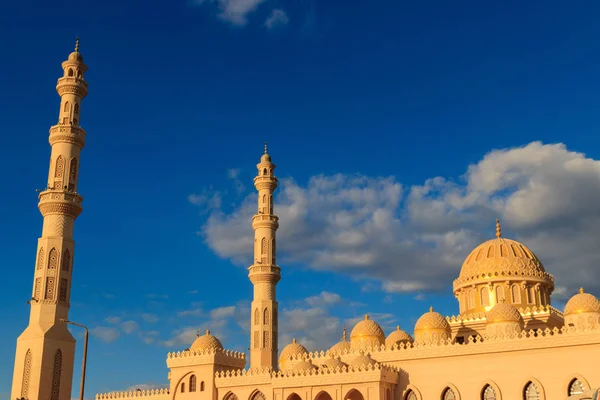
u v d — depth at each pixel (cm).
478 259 10406
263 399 9094
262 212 11862
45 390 9088
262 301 11081
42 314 9488
